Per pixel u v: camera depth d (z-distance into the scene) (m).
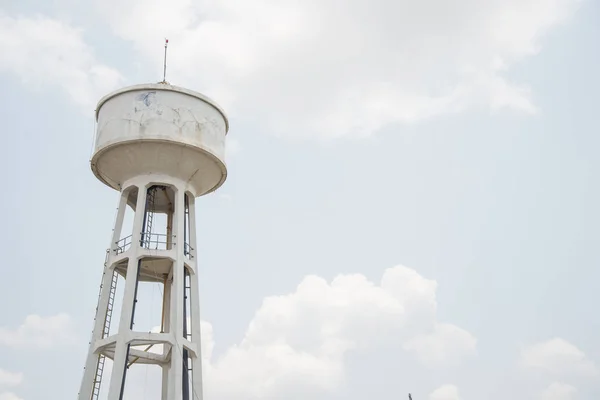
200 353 27.36
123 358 25.02
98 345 26.16
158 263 29.11
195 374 26.97
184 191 29.34
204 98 30.28
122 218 29.05
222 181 31.20
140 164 28.62
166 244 29.38
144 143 28.17
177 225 28.41
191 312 28.06
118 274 29.16
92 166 29.38
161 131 28.28
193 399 26.45
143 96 29.19
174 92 29.56
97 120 30.28
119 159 28.69
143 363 28.50
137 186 28.73
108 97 29.69
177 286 27.14
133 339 25.52
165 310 30.34
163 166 28.77
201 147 28.86
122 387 24.61
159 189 30.45
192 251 29.28
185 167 29.02
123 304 26.12
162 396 28.78
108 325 27.34
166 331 29.84
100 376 26.64
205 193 31.72
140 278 30.48
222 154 30.23
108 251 28.67
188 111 29.38
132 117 28.64
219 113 31.08
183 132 28.69
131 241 27.64
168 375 28.80
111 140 28.31
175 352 25.86
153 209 31.62
